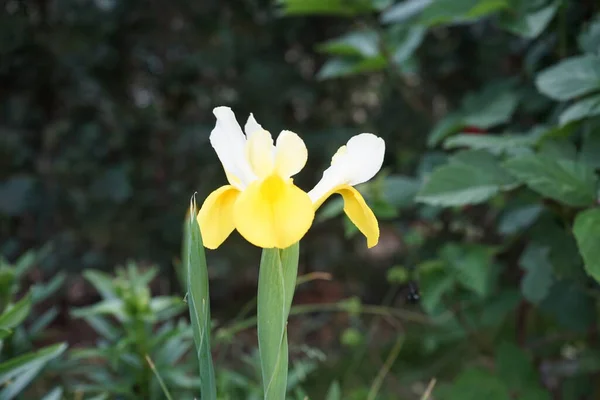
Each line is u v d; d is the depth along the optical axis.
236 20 1.73
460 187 0.88
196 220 0.63
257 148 0.64
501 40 1.43
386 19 1.12
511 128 1.18
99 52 1.65
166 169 1.73
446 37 1.62
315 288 1.96
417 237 1.16
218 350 1.49
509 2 0.97
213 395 0.65
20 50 1.61
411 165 1.66
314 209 0.65
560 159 0.85
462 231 1.25
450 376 1.47
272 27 1.75
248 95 1.76
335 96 1.83
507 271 1.23
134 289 0.91
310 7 1.13
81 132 1.64
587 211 0.79
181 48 1.74
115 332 0.94
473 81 1.61
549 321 1.36
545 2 0.99
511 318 1.36
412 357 1.56
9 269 0.89
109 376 0.94
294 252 0.64
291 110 1.84
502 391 1.02
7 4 1.60
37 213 1.62
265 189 0.63
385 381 1.45
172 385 0.91
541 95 1.08
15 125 1.63
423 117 1.63
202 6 1.72
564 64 0.90
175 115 1.76
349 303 1.16
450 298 1.08
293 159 0.64
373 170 0.67
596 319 1.07
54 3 1.62
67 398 1.07
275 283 0.63
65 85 1.65
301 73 1.81
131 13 1.67
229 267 1.84
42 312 1.70
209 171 1.73
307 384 1.48
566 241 0.94
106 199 1.62
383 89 1.72
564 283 1.02
